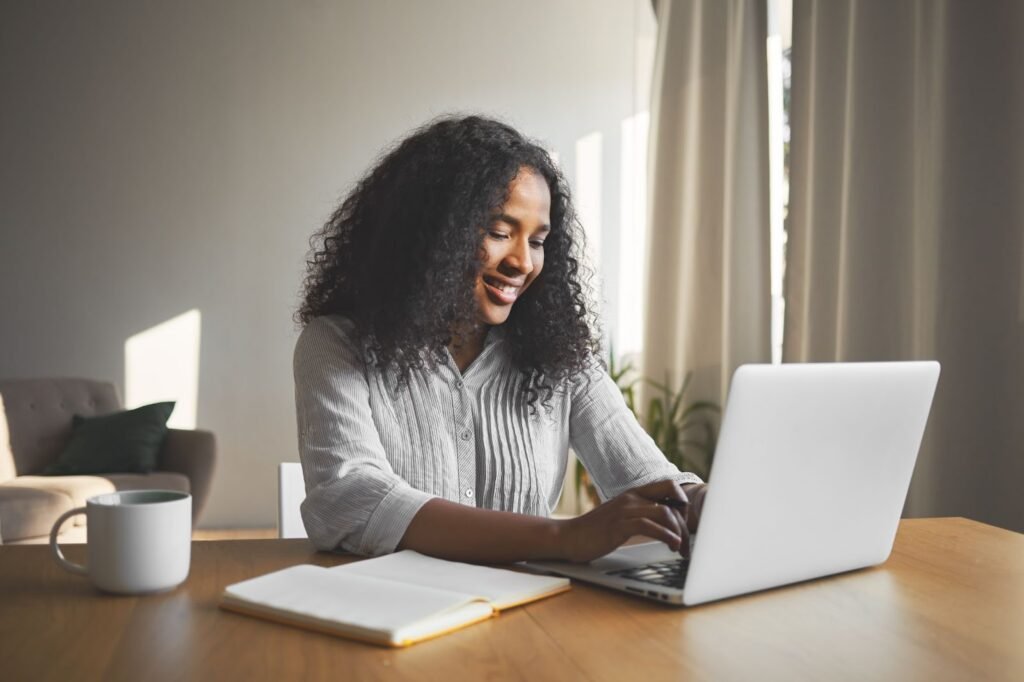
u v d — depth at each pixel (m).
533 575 0.98
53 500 3.64
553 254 1.47
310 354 1.31
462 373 1.41
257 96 5.13
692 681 0.72
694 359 4.40
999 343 2.46
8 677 0.71
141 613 0.88
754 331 3.92
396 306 1.30
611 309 5.46
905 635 0.85
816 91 3.28
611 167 5.46
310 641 0.81
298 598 0.88
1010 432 2.43
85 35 5.00
